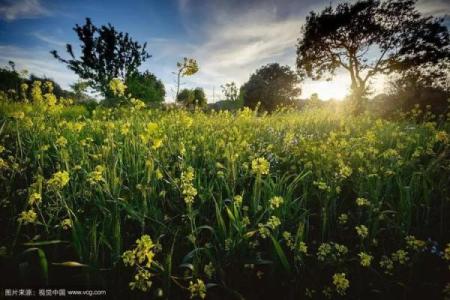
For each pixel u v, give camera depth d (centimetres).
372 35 2792
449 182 294
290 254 223
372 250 230
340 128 666
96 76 2609
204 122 692
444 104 1540
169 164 381
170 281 182
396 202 289
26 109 463
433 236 237
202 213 272
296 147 436
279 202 230
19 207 262
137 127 504
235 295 186
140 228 248
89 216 251
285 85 5175
